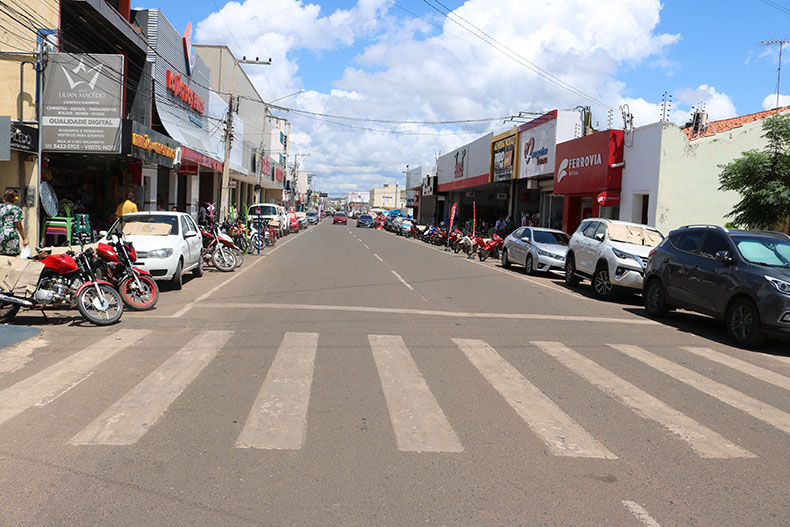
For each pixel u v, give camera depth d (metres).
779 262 9.61
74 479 3.98
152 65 24.98
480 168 40.22
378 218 73.62
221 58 48.19
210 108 35.09
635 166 21.64
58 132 17.61
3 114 16.45
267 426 5.01
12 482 3.92
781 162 15.32
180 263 13.27
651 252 12.23
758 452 4.82
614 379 6.86
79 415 5.18
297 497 3.81
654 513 3.73
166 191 31.16
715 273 9.95
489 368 7.13
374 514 3.62
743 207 15.86
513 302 12.82
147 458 4.33
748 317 9.07
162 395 5.75
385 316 10.43
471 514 3.66
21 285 8.81
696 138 22.06
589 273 14.99
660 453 4.72
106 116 17.67
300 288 13.82
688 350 8.72
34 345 7.72
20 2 16.16
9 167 15.74
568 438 4.96
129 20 24.61
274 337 8.42
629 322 11.01
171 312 10.30
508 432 5.06
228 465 4.25
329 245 31.53
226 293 12.78
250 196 62.94
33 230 16.02
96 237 18.59
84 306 8.98
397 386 6.25
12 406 5.38
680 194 20.20
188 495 3.80
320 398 5.79
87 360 7.00
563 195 27.81
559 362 7.57
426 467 4.31
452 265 21.86
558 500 3.87
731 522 3.65
